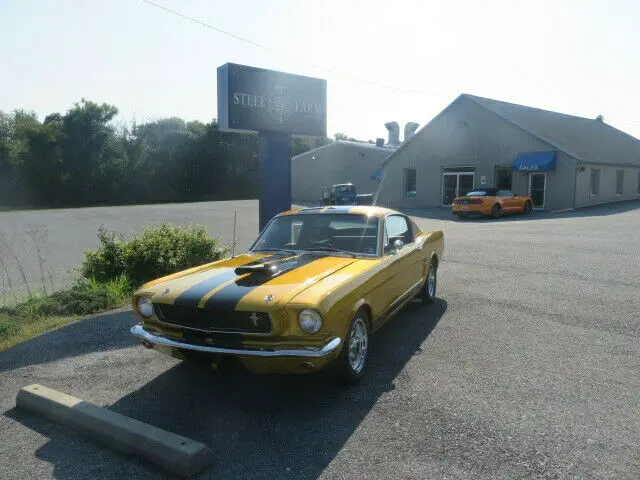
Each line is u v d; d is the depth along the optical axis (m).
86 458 3.38
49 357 5.28
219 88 9.05
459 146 29.84
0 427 3.84
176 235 9.37
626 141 37.44
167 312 4.19
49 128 52.19
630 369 4.57
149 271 8.82
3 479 3.15
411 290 6.06
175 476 3.13
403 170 33.19
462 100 29.42
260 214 9.70
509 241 13.63
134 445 3.37
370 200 33.25
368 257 5.05
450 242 13.85
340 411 3.90
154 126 57.72
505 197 23.31
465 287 8.09
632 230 15.44
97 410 3.75
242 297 3.89
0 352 5.51
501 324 6.03
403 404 3.98
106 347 5.55
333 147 43.97
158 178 57.03
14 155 51.22
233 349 3.82
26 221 25.25
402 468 3.12
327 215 5.64
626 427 3.53
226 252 9.80
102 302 7.42
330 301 3.85
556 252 11.38
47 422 3.90
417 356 5.03
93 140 53.84
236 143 60.06
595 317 6.23
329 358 3.84
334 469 3.13
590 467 3.07
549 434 3.46
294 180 46.75
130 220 25.25
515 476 3.00
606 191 28.72
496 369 4.64
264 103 9.32
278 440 3.50
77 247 15.64
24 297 8.55
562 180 25.55
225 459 3.29
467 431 3.53
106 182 54.19
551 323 6.03
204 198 59.00
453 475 3.03
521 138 27.00
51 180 51.88
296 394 4.25
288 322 3.75
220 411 3.97
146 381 4.62
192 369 4.89
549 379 4.38
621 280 8.23
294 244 5.46
